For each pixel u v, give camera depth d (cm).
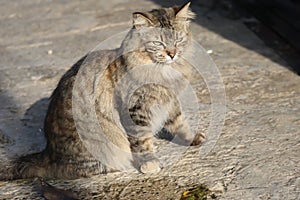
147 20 755
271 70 1091
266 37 1269
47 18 1521
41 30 1430
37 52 1284
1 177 780
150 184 750
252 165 771
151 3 1561
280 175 743
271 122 887
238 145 826
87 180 773
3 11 1616
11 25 1486
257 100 969
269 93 993
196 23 1381
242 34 1296
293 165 763
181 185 741
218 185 732
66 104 776
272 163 771
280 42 1232
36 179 776
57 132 775
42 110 996
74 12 1552
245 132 861
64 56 1248
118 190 743
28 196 739
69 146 767
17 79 1138
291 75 1063
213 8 1473
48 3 1661
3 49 1317
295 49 1180
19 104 1026
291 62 1123
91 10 1557
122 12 1509
